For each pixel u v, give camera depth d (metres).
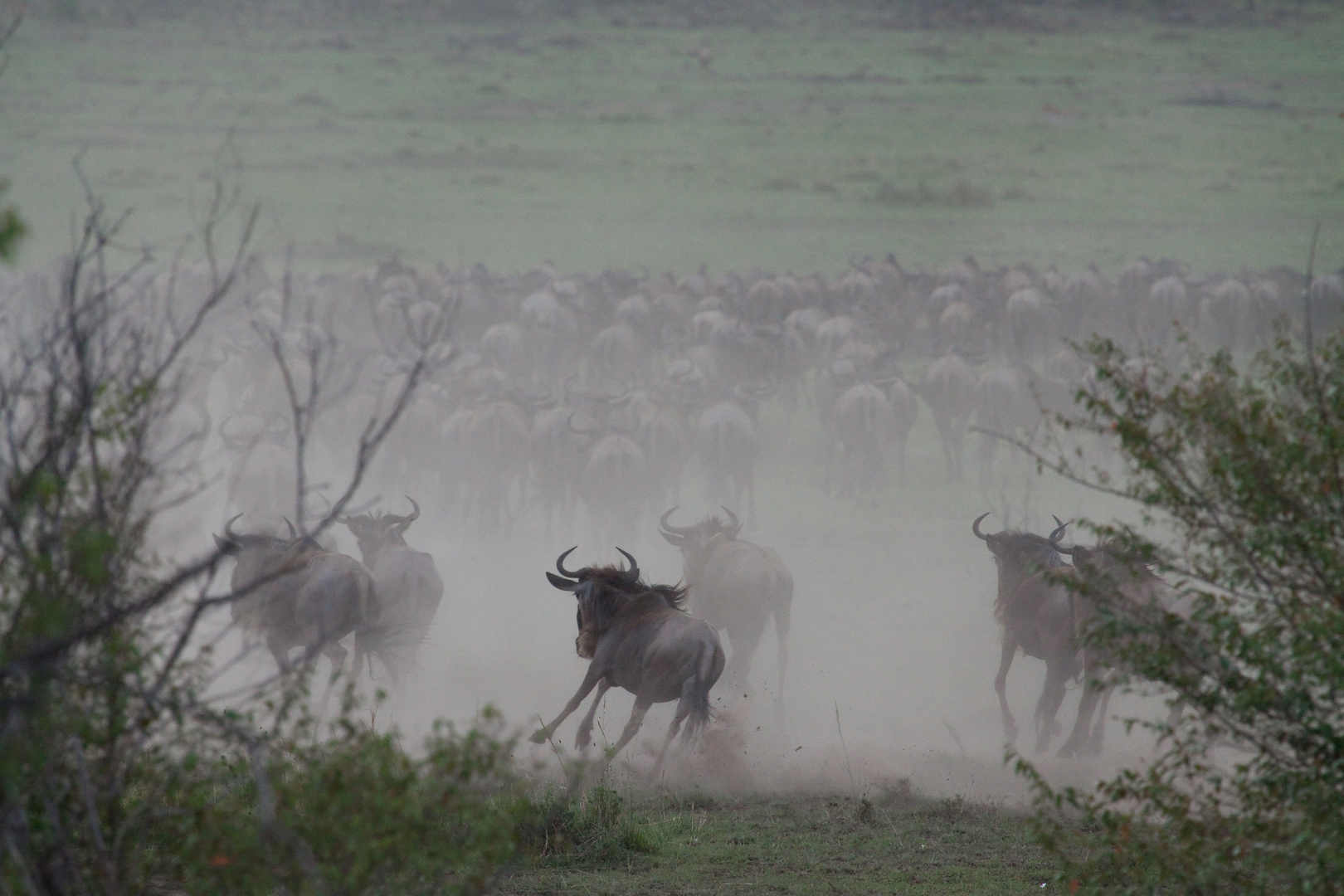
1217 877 17.52
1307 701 16.23
